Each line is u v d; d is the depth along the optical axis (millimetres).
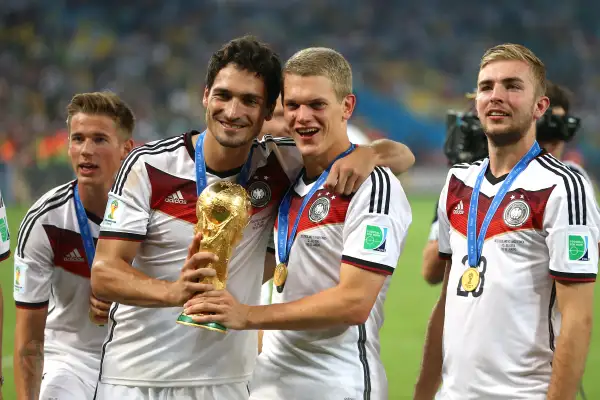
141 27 79875
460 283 8562
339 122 8508
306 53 8375
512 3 84812
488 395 8258
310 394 8445
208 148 8867
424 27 84000
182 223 8883
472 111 11641
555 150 11688
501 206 8398
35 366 10453
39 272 10539
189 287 8008
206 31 81062
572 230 7949
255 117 8438
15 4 74875
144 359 9094
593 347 21578
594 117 72062
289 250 8656
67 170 53344
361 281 8133
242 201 8234
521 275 8188
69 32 75438
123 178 8844
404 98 77812
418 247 41188
